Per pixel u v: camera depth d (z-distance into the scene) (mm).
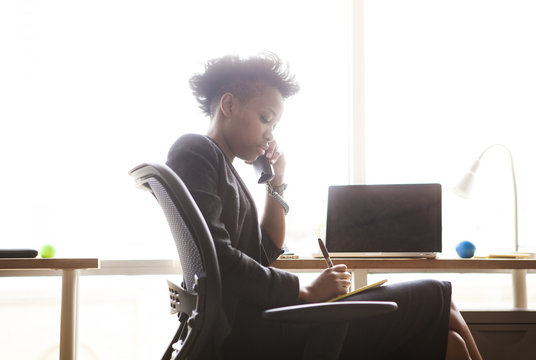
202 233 924
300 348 1072
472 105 2379
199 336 919
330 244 1874
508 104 2385
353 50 2336
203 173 1126
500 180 2334
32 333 2146
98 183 2176
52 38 2209
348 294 1114
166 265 2145
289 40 2338
